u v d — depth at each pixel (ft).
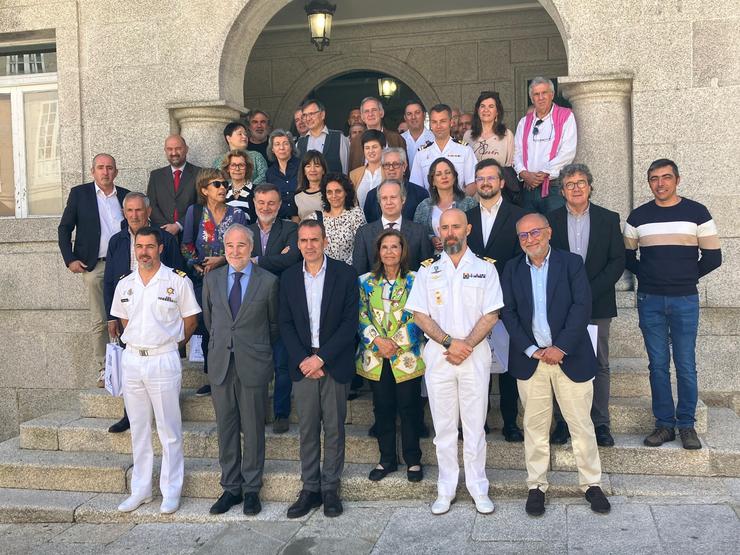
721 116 18.97
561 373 14.47
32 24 22.93
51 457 17.99
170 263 17.83
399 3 29.45
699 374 19.34
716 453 15.38
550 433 16.44
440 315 14.83
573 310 14.35
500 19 30.14
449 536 13.94
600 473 14.76
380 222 16.78
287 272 15.85
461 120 22.50
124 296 16.17
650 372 16.07
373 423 17.76
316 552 13.82
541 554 13.01
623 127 19.66
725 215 19.02
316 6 26.35
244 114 23.04
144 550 14.61
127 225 19.30
